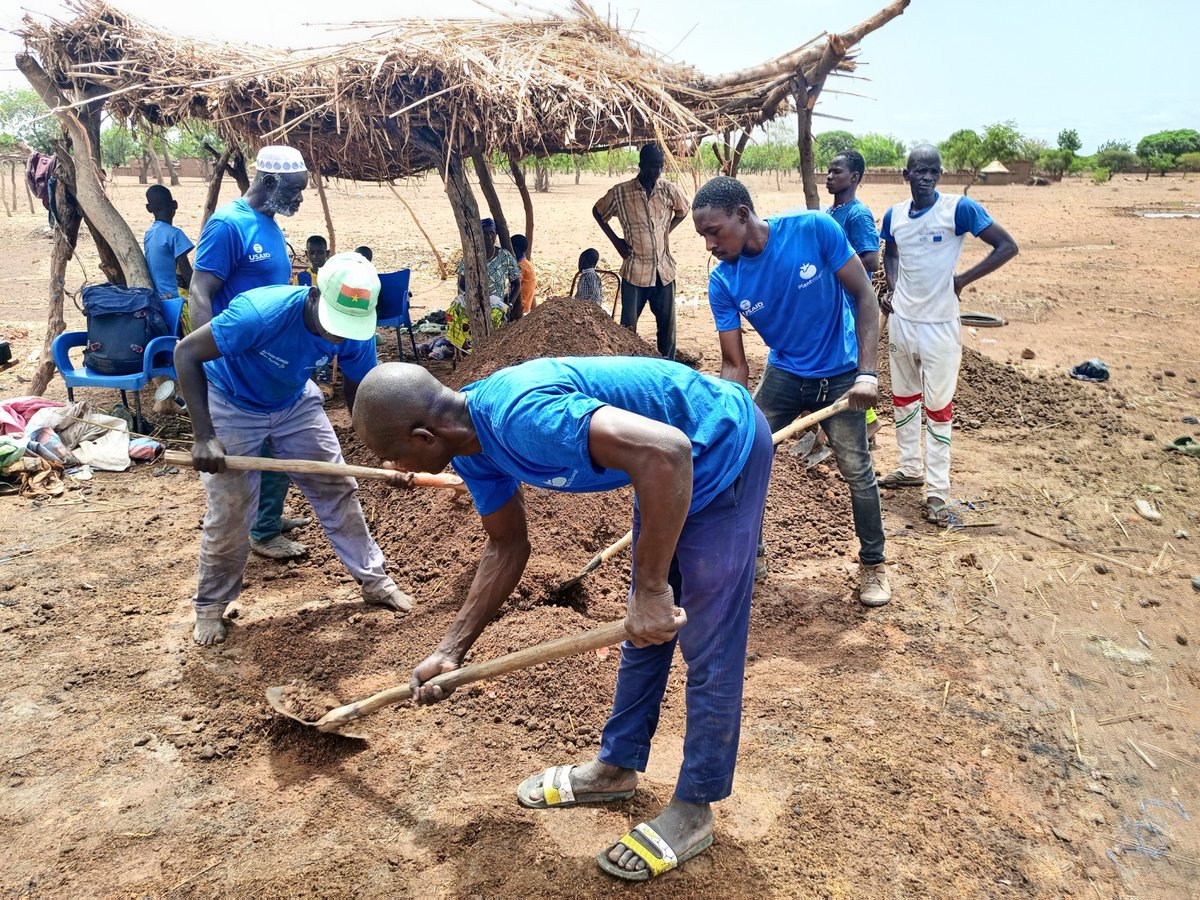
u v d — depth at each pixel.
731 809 2.99
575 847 2.84
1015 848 2.87
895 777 3.15
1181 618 4.26
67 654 3.90
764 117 7.77
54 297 7.22
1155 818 3.02
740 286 4.04
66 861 2.78
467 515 4.69
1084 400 7.48
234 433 3.87
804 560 4.79
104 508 5.52
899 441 5.73
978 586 4.51
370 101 5.98
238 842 2.86
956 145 43.78
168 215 6.97
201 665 3.79
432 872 2.74
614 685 3.59
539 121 6.03
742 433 2.51
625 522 4.75
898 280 5.34
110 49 6.50
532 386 2.26
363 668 3.77
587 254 8.27
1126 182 46.34
